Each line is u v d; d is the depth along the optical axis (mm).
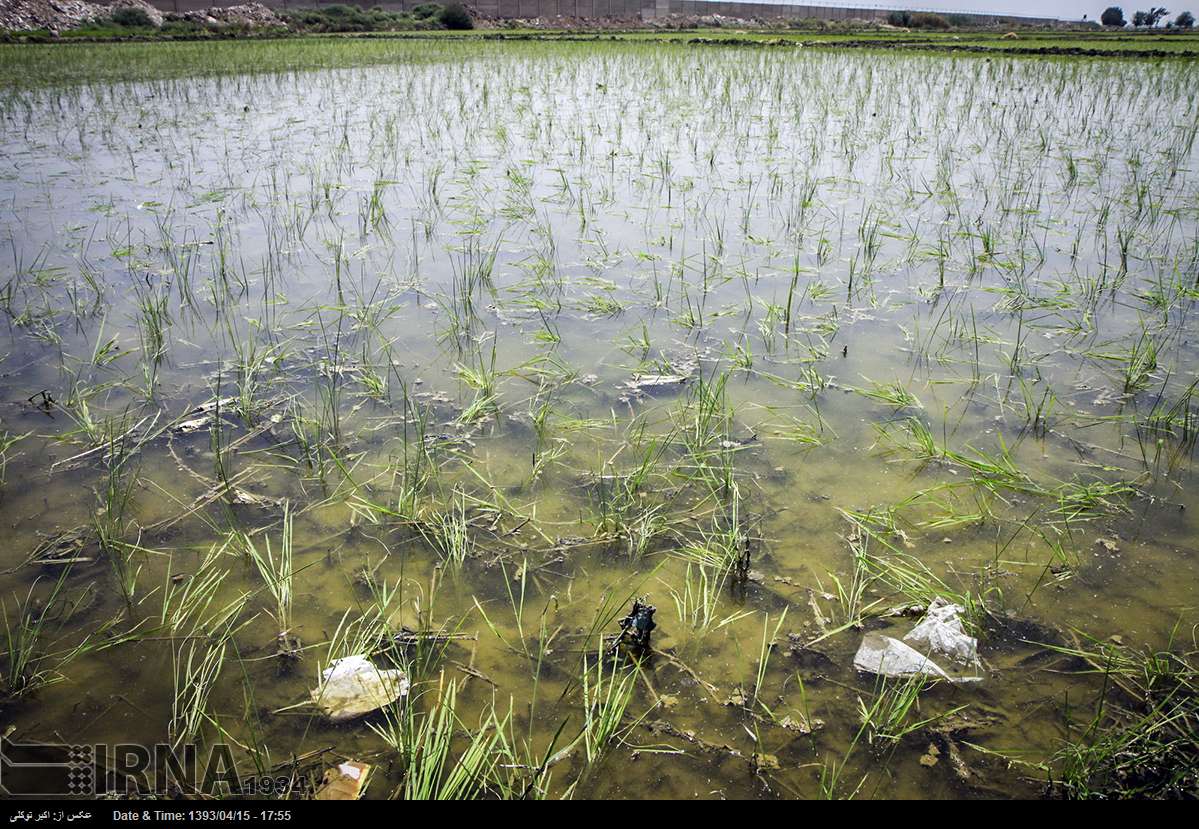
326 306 5363
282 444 3734
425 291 5699
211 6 45438
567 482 3461
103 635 2596
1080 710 2326
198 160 9984
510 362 4605
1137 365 4328
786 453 3672
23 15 32312
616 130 12469
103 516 3188
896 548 3010
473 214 7629
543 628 2623
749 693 2404
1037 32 51656
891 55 27984
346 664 2447
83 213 7465
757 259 6379
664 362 4578
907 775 2156
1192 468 3475
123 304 5391
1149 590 2771
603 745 2230
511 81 19531
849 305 5461
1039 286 5746
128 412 4004
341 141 11344
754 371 4488
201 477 3463
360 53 27547
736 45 33875
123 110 14055
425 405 4113
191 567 2920
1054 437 3766
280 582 2809
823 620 2676
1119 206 7801
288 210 7719
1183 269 5977
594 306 5434
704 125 13039
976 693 2398
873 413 4027
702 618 2707
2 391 4191
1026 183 8844
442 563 2957
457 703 2367
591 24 56750
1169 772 2129
